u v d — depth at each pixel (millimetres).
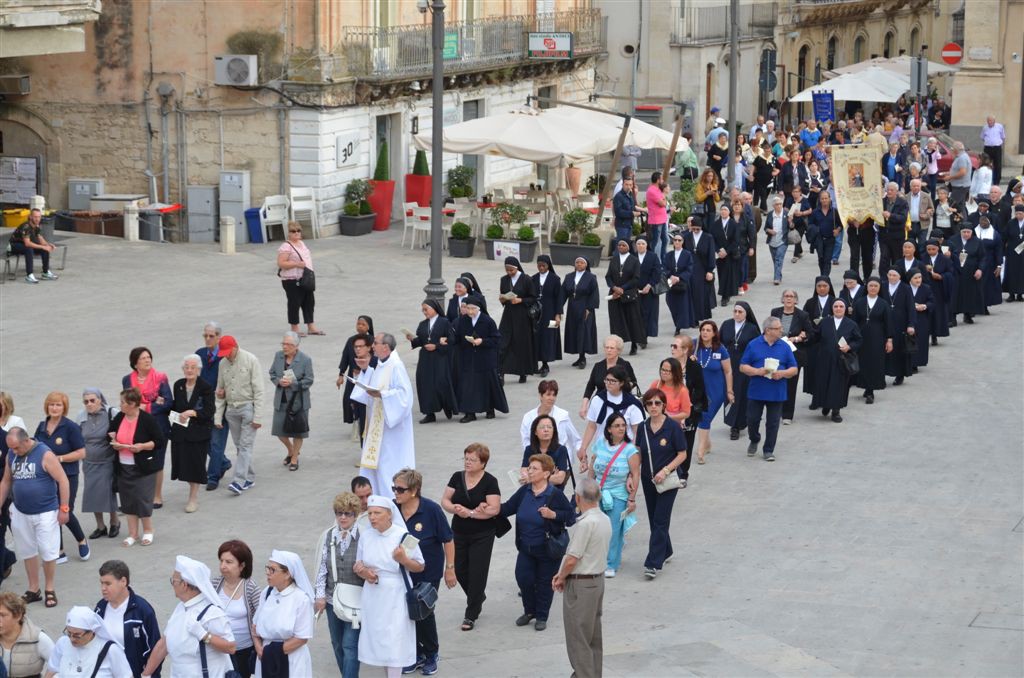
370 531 16656
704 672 17484
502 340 32031
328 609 17266
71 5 44719
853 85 68688
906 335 31328
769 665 17672
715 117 66375
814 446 27438
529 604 19312
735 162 55531
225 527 23109
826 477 25469
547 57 62844
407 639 16703
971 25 66375
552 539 18797
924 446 27391
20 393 30094
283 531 22906
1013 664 17562
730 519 23312
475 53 60438
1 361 32719
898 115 77688
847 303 30672
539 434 19969
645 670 17562
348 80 52469
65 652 15031
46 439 21500
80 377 31438
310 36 51438
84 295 40406
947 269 35125
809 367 29328
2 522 20719
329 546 16953
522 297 31828
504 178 65875
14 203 55094
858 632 18703
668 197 51312
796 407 30578
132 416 22047
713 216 48281
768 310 39125
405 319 38094
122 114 53562
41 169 54719
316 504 24188
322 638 19344
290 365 25531
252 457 26578
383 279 43781
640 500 24531
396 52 55094
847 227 42281
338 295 41219
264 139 52375
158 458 22172
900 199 40906
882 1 94312
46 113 54281
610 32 79625
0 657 15234
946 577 20641
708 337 26031
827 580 20609
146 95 53156
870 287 30516
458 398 29094
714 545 22141
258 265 46219
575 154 46156
